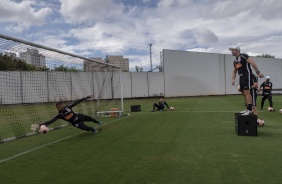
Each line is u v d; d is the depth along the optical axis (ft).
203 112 35.99
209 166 12.46
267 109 38.70
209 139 18.39
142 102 65.82
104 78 62.64
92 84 66.39
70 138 20.34
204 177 11.05
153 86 91.09
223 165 12.54
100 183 10.69
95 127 25.16
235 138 18.51
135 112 39.29
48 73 58.34
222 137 18.95
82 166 13.01
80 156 14.90
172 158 13.93
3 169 12.84
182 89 92.99
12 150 16.76
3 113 42.73
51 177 11.57
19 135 22.66
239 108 41.34
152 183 10.55
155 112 38.27
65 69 50.39
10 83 54.75
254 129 19.08
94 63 37.24
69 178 11.37
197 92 95.66
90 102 64.13
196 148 15.93
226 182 10.44
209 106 46.42
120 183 10.64
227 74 102.22
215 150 15.37
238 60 21.89
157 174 11.55
